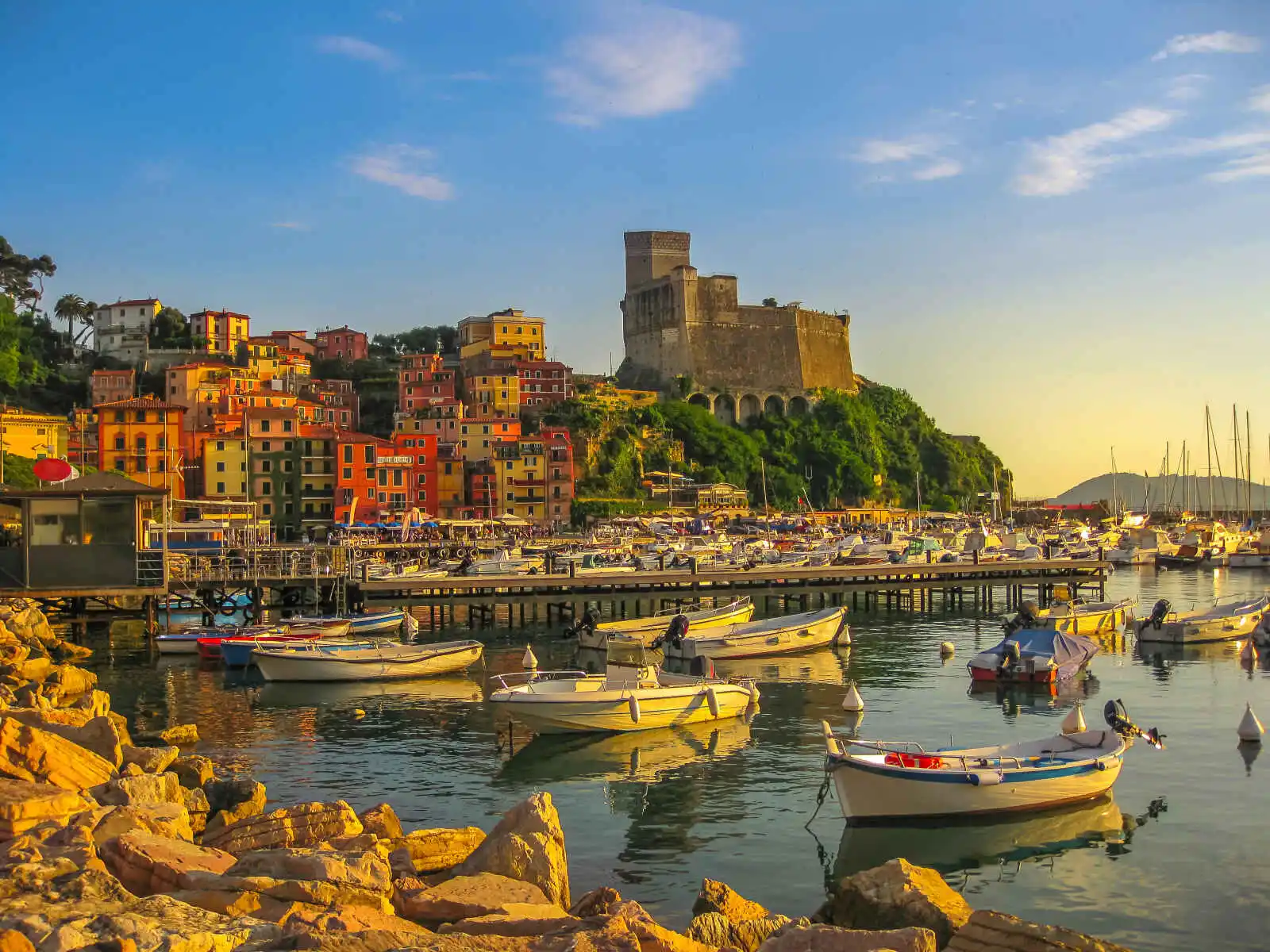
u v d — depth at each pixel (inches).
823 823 1501.0
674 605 3914.9
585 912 996.6
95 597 2952.8
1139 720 2086.6
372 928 800.9
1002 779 1476.4
